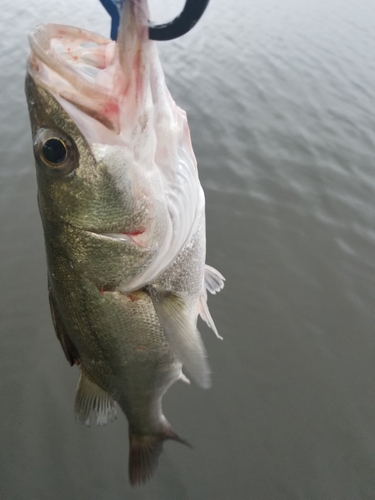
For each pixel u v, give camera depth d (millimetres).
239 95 1008
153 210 221
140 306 252
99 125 202
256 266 634
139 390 283
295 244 664
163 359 276
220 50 1223
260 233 681
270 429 480
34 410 494
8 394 505
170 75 1083
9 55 1164
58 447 468
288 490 438
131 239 224
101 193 212
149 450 314
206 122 910
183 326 247
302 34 1351
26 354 537
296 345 548
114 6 188
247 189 752
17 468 453
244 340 554
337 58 1198
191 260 258
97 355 268
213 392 508
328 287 607
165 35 181
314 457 458
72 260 234
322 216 707
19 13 1445
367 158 830
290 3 1640
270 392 508
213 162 807
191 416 490
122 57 194
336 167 804
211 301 591
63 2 1517
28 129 875
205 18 1438
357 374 518
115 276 234
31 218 694
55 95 198
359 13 1558
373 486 438
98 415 293
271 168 796
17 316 570
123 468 455
